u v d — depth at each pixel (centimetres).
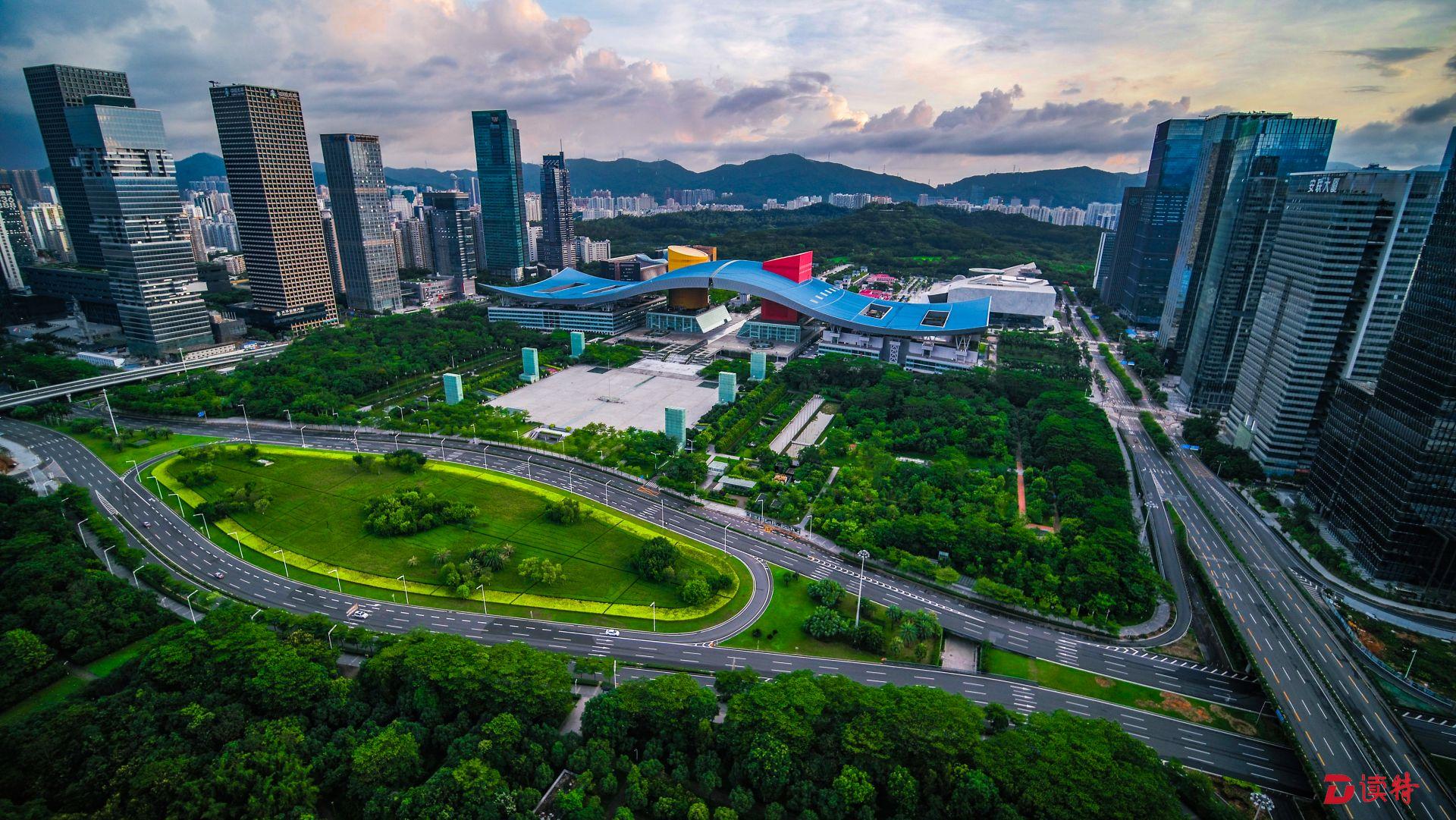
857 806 13138
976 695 16812
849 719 14838
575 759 13925
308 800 13125
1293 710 16038
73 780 13350
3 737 13650
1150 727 15862
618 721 14825
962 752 13950
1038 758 13662
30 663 16212
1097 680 17350
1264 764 14875
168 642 16500
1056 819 12425
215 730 14212
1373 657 18138
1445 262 19888
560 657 16550
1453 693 16975
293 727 14375
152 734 14050
